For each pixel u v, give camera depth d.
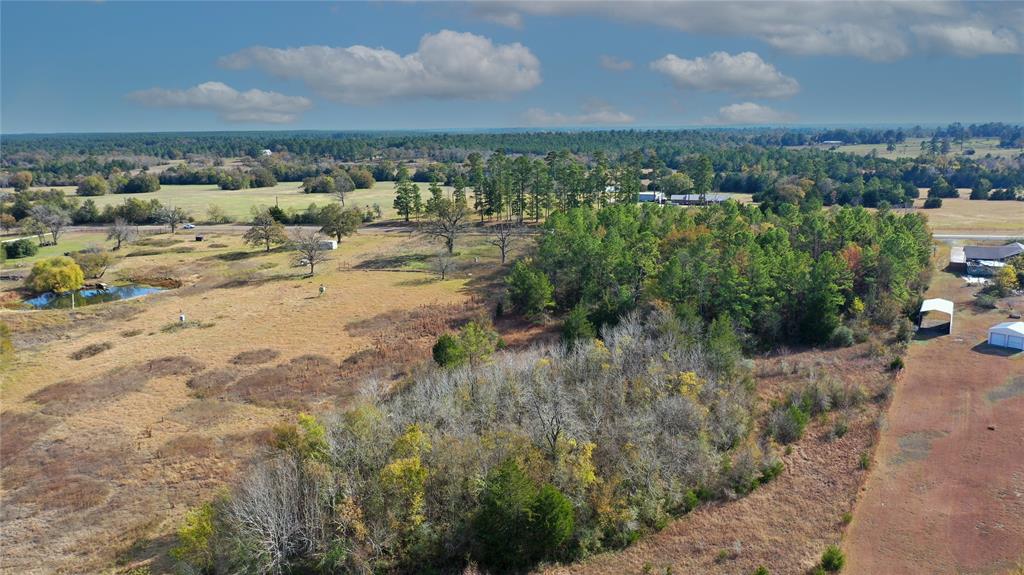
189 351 61.62
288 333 66.69
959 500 35.06
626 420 38.69
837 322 60.28
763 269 62.16
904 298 67.12
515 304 72.31
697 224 94.62
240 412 47.94
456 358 50.47
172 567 30.77
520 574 30.28
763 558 30.69
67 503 36.47
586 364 46.41
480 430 38.22
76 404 49.59
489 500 30.25
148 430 45.09
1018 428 42.78
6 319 71.31
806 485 36.84
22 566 31.16
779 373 53.06
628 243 78.19
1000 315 67.19
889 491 36.06
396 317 71.19
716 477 36.62
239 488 33.78
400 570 29.89
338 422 36.75
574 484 33.50
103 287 88.75
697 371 46.00
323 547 29.20
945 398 47.66
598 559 31.11
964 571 29.61
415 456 32.47
